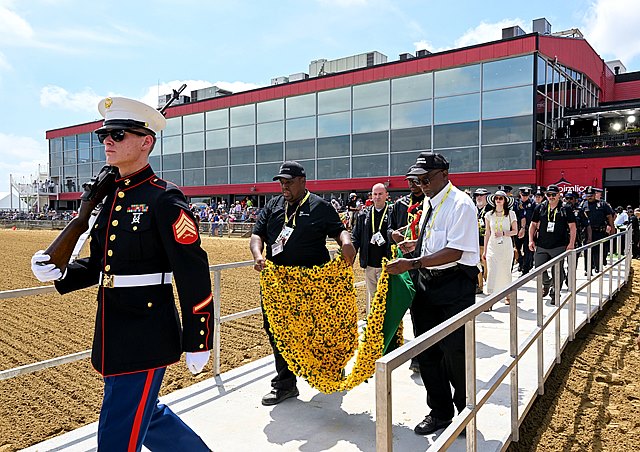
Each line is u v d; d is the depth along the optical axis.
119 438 2.31
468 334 2.82
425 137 22.91
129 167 2.54
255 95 28.62
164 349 2.42
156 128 2.63
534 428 3.96
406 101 23.38
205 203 31.97
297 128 27.28
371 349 3.60
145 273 2.45
